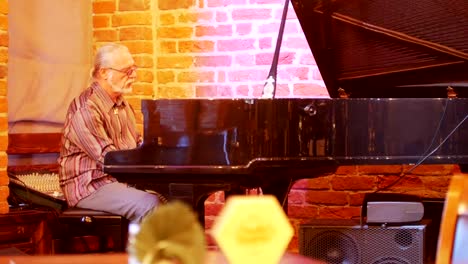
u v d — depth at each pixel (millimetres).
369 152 4621
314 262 1709
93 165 5324
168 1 6613
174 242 1330
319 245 4609
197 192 4430
